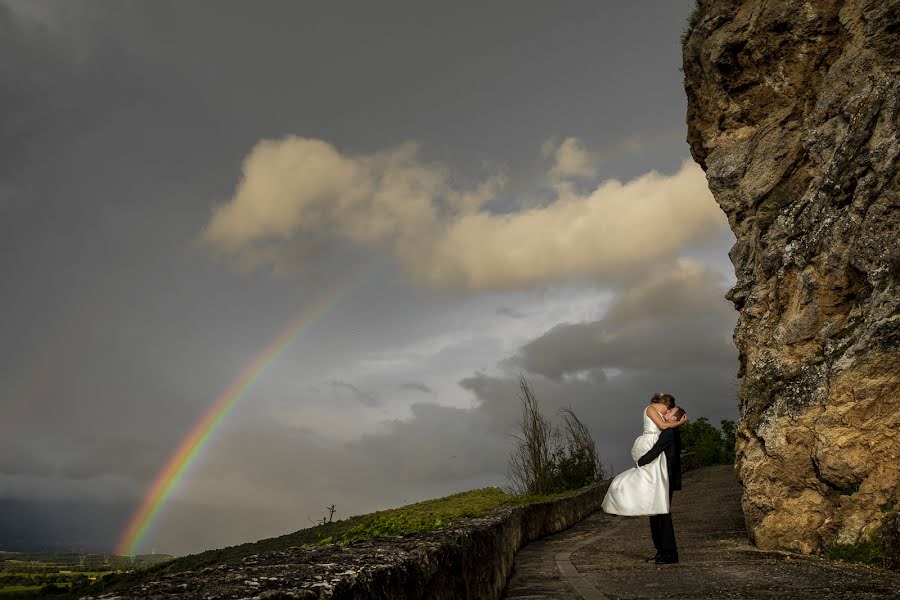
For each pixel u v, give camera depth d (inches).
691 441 1293.1
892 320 339.6
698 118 583.8
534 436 868.0
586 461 912.9
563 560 406.3
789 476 371.9
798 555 344.2
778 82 505.7
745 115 531.2
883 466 333.7
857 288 386.6
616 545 468.8
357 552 155.3
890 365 337.1
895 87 383.6
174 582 105.3
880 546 315.0
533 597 285.6
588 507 762.2
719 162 531.2
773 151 488.7
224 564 131.6
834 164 415.8
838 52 469.4
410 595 143.5
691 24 598.9
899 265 349.4
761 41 510.0
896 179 365.7
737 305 496.7
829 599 236.1
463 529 234.7
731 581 284.7
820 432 355.9
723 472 999.6
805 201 441.4
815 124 447.8
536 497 708.0
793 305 426.0
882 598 232.5
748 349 455.2
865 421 341.4
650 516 365.4
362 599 113.7
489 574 262.2
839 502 348.5
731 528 482.0
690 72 585.3
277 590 96.6
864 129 396.5
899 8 403.9
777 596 247.0
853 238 386.0
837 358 363.9
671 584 289.3
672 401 388.2
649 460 374.3
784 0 496.7
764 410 404.2
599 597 272.1
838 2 468.8
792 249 434.9
